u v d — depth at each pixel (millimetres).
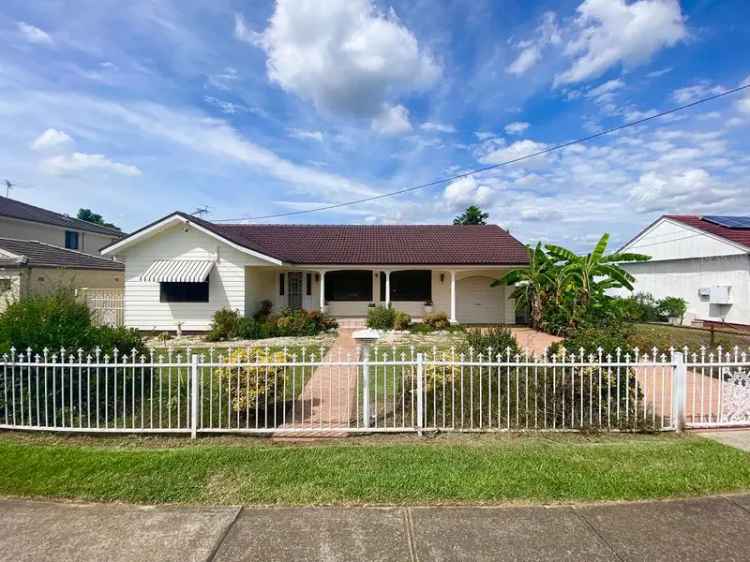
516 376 6172
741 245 19703
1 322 6891
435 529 3539
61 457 5012
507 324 21922
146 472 4617
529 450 5258
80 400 6055
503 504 3947
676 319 23156
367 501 4012
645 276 26750
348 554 3213
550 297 18484
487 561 3123
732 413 6316
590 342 6957
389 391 8273
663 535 3445
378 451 5223
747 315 19547
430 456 5039
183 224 17625
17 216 24922
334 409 7199
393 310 20312
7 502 4035
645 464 4789
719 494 4121
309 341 15844
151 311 17703
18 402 6258
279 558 3170
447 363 6055
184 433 5934
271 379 6559
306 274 22703
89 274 22375
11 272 17969
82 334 7031
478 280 22891
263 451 5227
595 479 4398
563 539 3391
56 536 3477
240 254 17766
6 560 3170
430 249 23172
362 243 24141
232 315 16984
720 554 3201
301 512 3826
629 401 6273
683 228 23609
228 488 4262
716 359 10516
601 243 16672
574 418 6090
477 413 6562
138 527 3598
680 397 5965
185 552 3254
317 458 4988
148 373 7641
